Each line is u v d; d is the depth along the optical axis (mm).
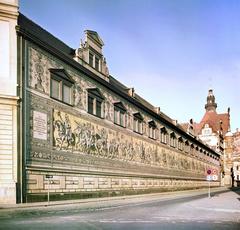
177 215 21875
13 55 28516
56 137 32625
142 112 55750
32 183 29047
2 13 28547
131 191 49344
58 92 33812
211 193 61219
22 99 28641
